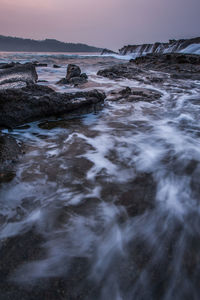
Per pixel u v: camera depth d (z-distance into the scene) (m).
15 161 2.59
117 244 1.49
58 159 2.79
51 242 1.49
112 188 2.18
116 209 1.86
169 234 1.59
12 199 1.94
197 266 1.31
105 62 30.42
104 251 1.43
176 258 1.37
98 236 1.56
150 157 2.96
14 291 1.15
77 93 5.12
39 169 2.49
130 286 1.19
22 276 1.24
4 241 1.49
